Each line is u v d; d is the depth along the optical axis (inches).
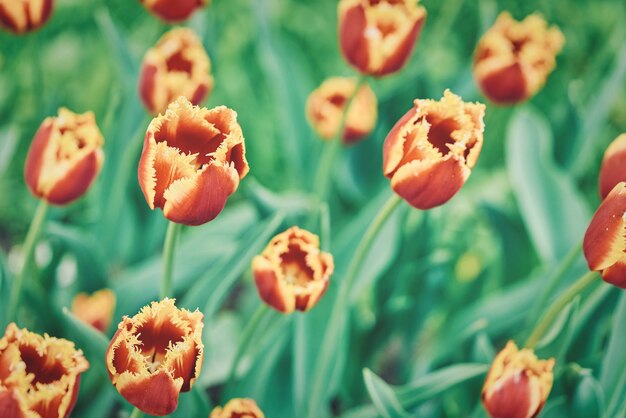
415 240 48.0
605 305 41.8
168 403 29.3
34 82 45.7
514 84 46.4
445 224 57.9
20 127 69.0
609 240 31.2
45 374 29.4
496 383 32.9
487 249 59.9
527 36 48.2
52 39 80.3
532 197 48.6
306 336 40.9
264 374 41.3
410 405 38.8
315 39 88.3
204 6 44.5
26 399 28.1
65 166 34.9
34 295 42.0
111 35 49.3
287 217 44.4
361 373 49.2
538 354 38.5
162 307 29.6
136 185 49.6
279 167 72.5
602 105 52.7
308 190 54.1
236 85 77.1
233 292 61.6
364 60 40.2
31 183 35.6
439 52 84.2
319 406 40.9
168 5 43.7
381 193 44.9
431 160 31.3
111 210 48.1
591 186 71.5
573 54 88.8
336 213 53.0
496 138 69.8
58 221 47.2
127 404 38.1
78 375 29.4
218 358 50.5
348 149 51.3
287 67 53.9
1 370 28.7
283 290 33.9
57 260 45.7
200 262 45.0
